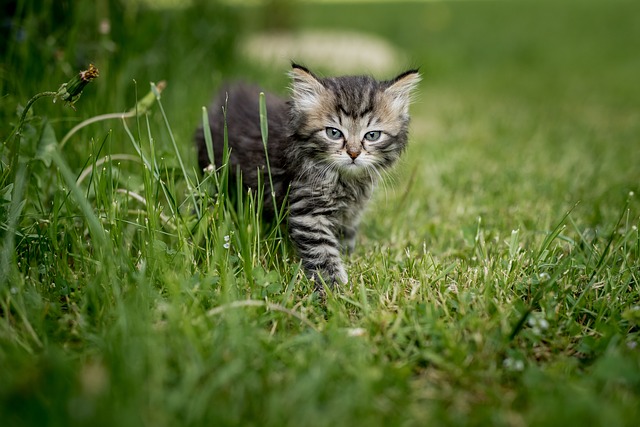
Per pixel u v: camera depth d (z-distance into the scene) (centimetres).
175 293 88
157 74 121
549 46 289
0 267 88
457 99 191
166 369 84
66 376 82
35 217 94
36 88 104
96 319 87
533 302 89
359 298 92
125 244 95
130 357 83
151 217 93
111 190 94
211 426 81
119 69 113
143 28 122
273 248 97
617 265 96
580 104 180
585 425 81
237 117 105
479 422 82
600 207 108
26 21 108
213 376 83
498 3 448
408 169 120
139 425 80
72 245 93
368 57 224
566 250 99
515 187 114
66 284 90
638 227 99
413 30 323
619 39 298
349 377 84
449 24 349
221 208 94
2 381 82
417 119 161
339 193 99
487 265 95
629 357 86
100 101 107
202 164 104
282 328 88
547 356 87
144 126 108
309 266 97
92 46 111
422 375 85
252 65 155
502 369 86
